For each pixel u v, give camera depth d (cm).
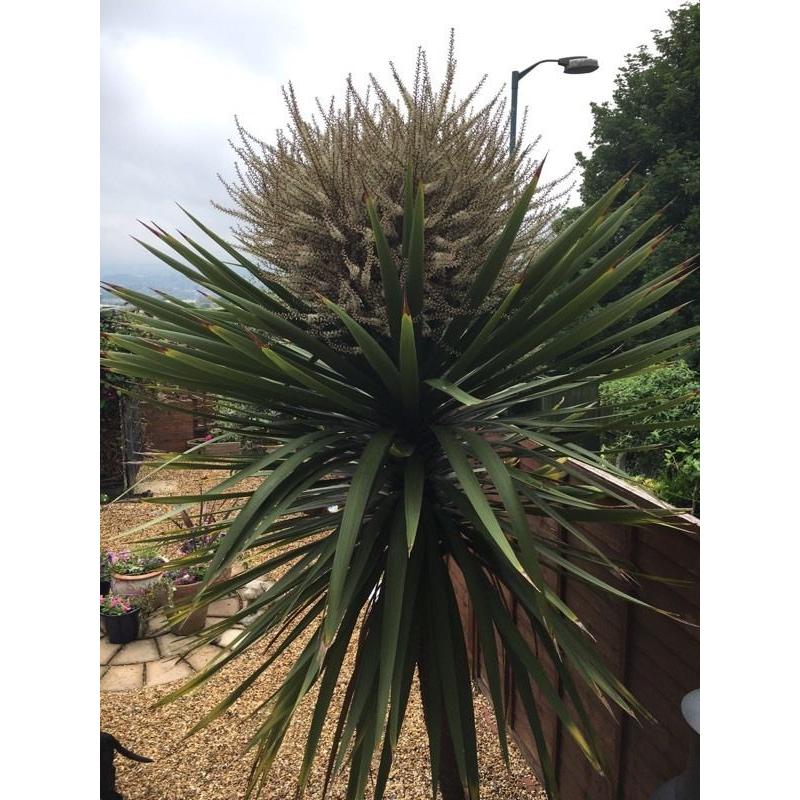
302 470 121
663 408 125
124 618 327
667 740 145
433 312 120
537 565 94
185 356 109
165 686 295
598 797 181
